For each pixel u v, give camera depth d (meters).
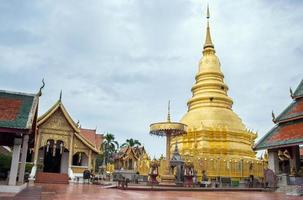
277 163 29.58
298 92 30.34
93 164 43.19
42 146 39.34
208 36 62.94
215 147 48.72
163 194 21.56
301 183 26.14
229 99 56.28
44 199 14.21
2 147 39.41
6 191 18.73
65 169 40.81
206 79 58.03
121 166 52.34
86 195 17.55
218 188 31.81
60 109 40.84
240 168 45.44
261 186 37.84
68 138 40.75
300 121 28.47
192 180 35.47
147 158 48.78
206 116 52.12
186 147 49.81
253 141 52.62
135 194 20.28
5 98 21.39
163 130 38.38
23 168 24.12
